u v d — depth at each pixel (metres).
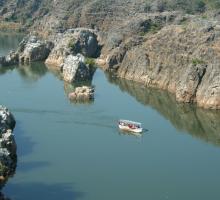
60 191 135.38
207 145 170.25
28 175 143.12
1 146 147.25
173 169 150.88
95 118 192.88
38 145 164.75
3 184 137.50
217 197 135.12
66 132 177.38
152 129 185.25
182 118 198.50
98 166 151.00
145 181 142.88
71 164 151.62
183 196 135.38
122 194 135.62
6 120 171.88
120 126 182.00
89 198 132.62
